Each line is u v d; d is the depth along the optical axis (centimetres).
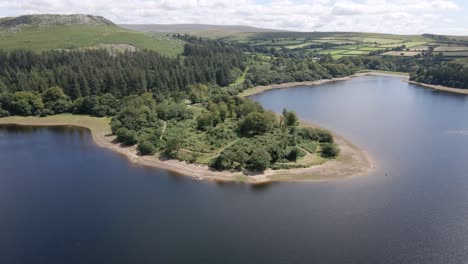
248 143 14725
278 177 12650
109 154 15400
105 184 12425
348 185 11969
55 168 13900
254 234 9344
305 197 11231
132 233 9488
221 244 8962
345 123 19250
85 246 9019
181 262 8350
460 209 10406
